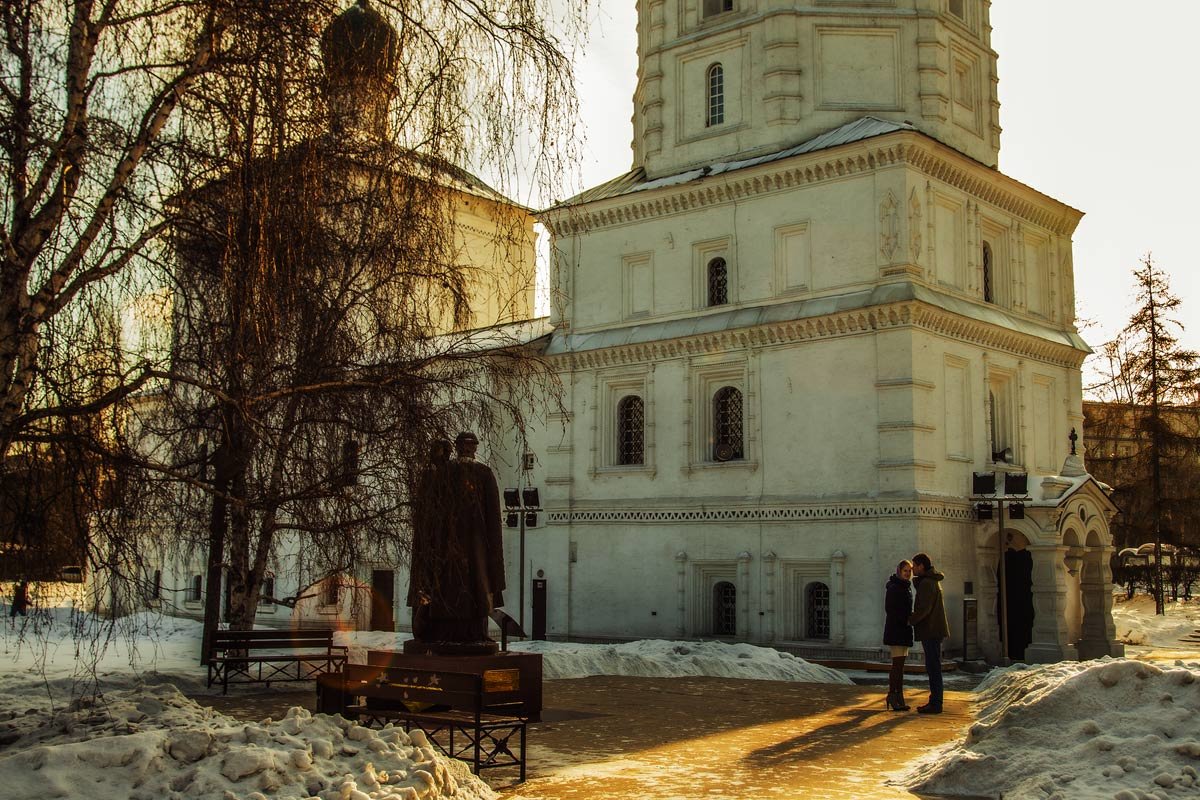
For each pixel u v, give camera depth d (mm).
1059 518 35688
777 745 16125
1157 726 12539
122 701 14398
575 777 13398
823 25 40156
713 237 39875
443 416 16297
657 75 43375
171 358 13398
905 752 15523
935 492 34844
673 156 42750
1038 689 14289
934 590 20562
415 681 13359
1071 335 43906
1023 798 11602
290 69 12328
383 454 15203
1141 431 58000
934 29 40188
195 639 37656
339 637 34188
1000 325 38594
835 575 35062
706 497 38688
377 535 16359
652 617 39562
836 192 36969
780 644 36188
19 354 11539
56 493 11688
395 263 15000
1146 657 37188
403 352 15789
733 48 41438
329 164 13625
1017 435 39781
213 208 12562
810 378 36656
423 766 10594
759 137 40344
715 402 39562
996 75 43656
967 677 31000
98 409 11758
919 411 34594
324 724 11367
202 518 16844
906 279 35062
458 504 14344
